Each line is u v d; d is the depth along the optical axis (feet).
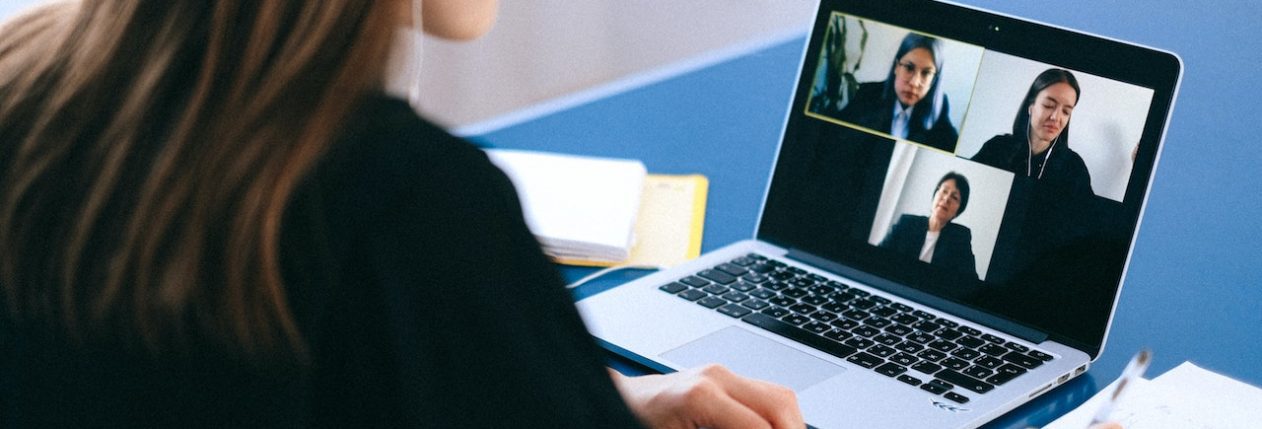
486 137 4.27
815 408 2.56
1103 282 2.84
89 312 1.69
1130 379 2.16
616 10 8.89
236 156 1.54
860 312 3.03
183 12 1.63
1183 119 3.83
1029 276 2.96
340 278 1.62
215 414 1.71
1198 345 2.91
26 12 1.94
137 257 1.59
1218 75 4.01
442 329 1.63
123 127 1.62
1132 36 4.28
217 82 1.58
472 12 2.06
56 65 1.77
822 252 3.31
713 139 4.11
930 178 3.14
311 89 1.58
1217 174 3.57
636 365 2.84
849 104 3.30
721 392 2.38
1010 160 3.02
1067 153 2.93
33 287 1.76
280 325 1.61
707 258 3.34
